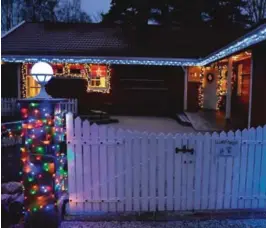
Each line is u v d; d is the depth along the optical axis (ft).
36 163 11.58
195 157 12.80
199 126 32.22
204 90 47.70
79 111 43.70
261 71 26.12
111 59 42.55
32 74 11.30
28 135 11.55
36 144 11.52
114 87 45.62
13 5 103.04
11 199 12.60
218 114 40.91
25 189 11.65
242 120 33.73
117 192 12.78
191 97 46.32
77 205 12.75
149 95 46.01
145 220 12.42
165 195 12.91
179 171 12.83
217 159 12.87
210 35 53.47
